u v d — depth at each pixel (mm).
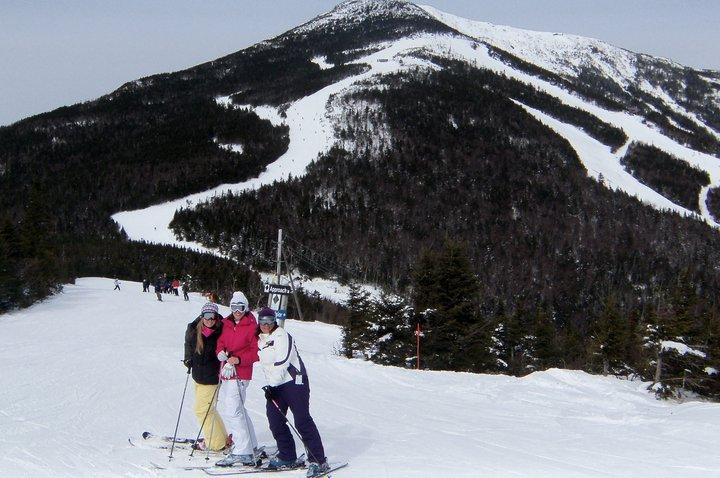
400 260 104000
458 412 10078
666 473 6043
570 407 10820
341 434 7914
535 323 39469
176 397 10273
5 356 15375
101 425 8055
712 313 21281
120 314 29859
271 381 5973
